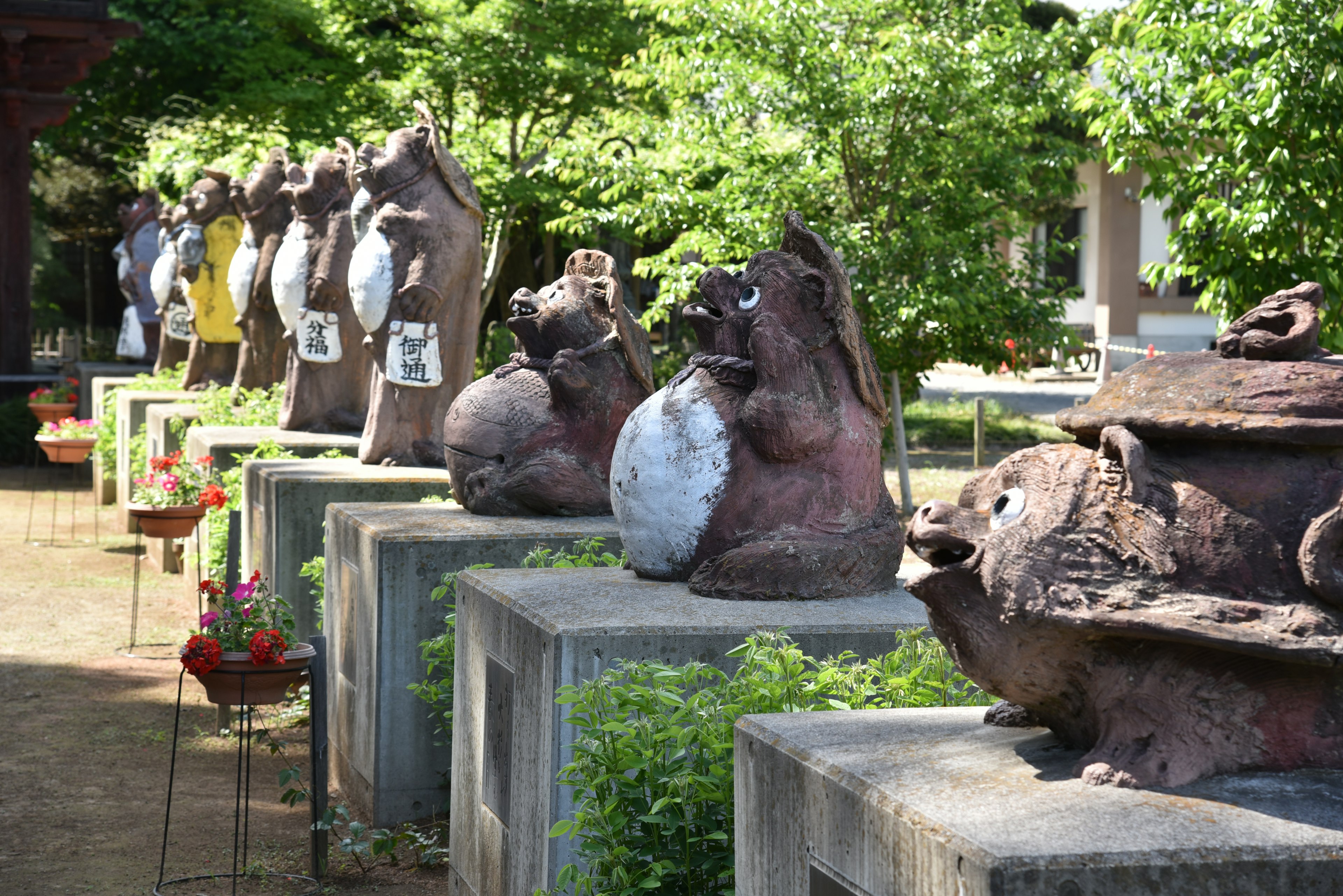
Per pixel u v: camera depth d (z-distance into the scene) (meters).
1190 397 2.68
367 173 8.21
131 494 14.34
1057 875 2.14
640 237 13.79
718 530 4.85
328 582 7.00
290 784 6.73
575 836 3.90
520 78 17.17
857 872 2.55
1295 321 2.69
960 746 2.85
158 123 22.20
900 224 12.02
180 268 14.82
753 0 11.65
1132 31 8.56
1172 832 2.27
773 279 4.90
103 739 7.34
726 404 4.91
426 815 6.02
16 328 21.28
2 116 20.92
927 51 11.06
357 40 17.86
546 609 4.34
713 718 3.55
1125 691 2.59
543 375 6.67
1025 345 12.12
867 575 4.82
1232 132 7.68
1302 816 2.36
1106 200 29.62
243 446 9.70
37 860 5.49
